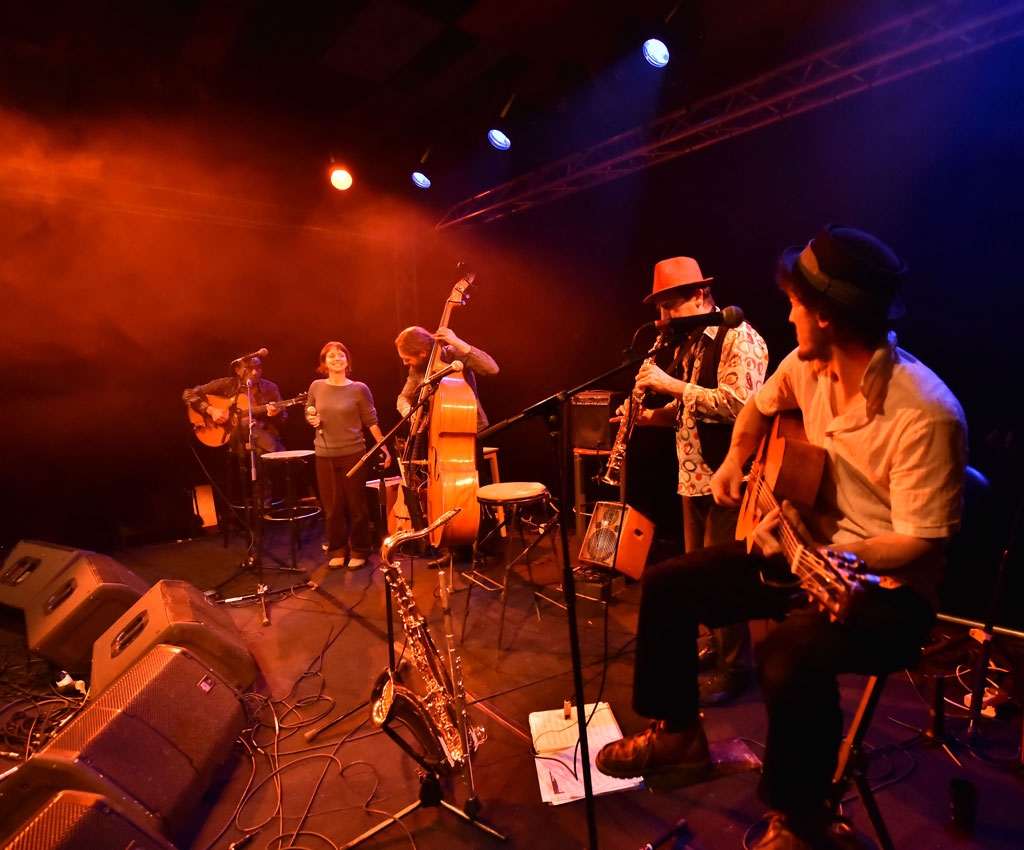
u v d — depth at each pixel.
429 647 2.26
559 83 4.36
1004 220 3.30
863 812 2.00
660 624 1.79
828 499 1.59
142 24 3.76
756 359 2.61
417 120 5.00
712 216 4.61
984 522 3.33
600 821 2.06
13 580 3.85
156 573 4.96
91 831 1.54
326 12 3.69
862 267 1.37
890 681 2.76
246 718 2.55
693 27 3.56
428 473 3.97
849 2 3.27
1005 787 2.10
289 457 4.45
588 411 4.57
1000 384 3.39
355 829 2.10
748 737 2.44
